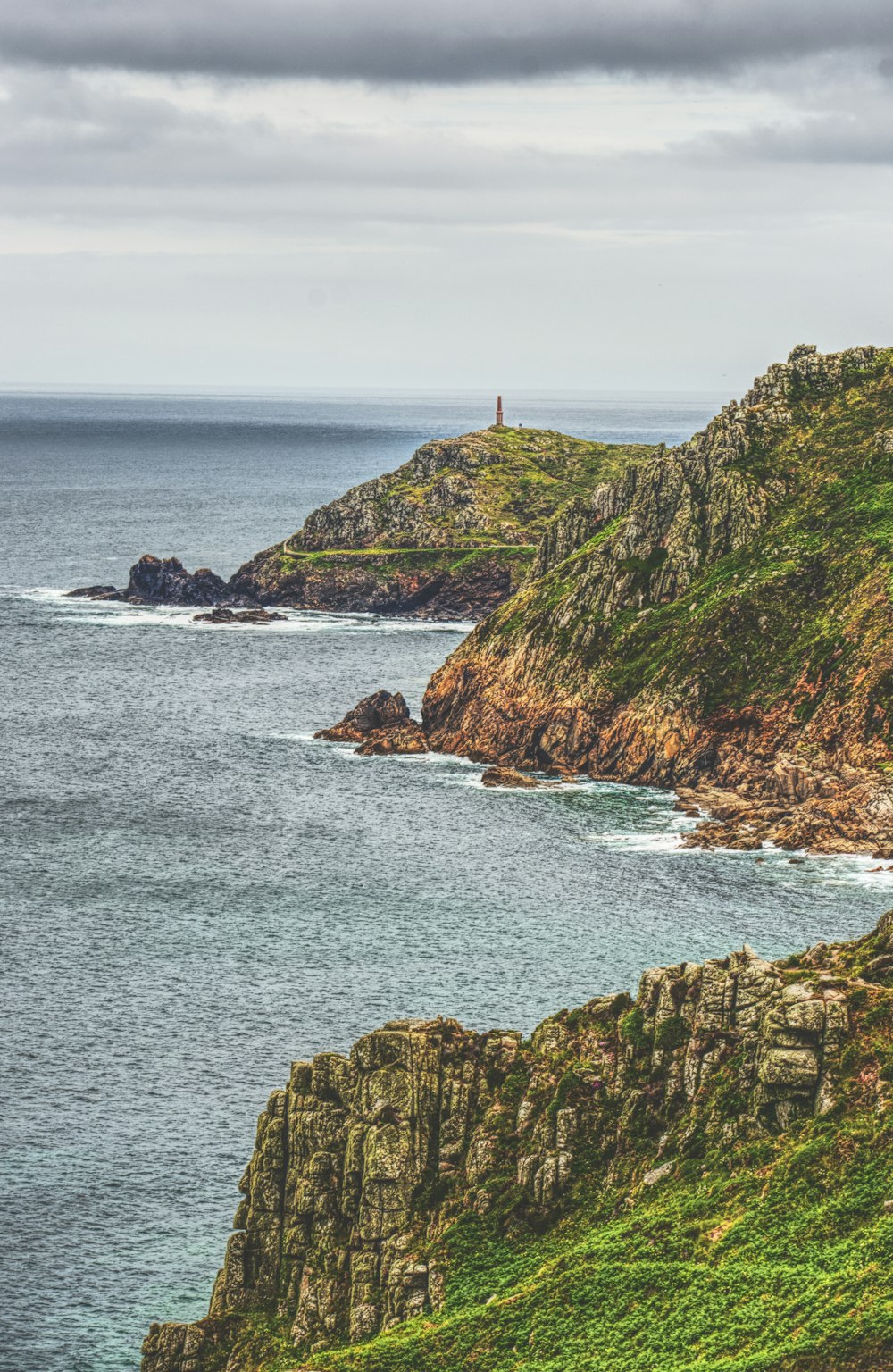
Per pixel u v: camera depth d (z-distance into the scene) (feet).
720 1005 270.26
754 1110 254.47
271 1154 282.36
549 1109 269.23
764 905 475.72
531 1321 234.38
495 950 444.55
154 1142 343.26
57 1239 310.45
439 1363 233.14
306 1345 261.44
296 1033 392.47
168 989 418.92
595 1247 244.01
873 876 500.33
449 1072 278.87
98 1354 280.10
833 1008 254.06
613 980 421.59
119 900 490.08
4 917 473.26
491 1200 263.29
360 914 476.54
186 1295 296.30
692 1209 244.22
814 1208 234.38
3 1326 286.05
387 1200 267.39
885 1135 239.30
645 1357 218.79
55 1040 388.16
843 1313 211.82
